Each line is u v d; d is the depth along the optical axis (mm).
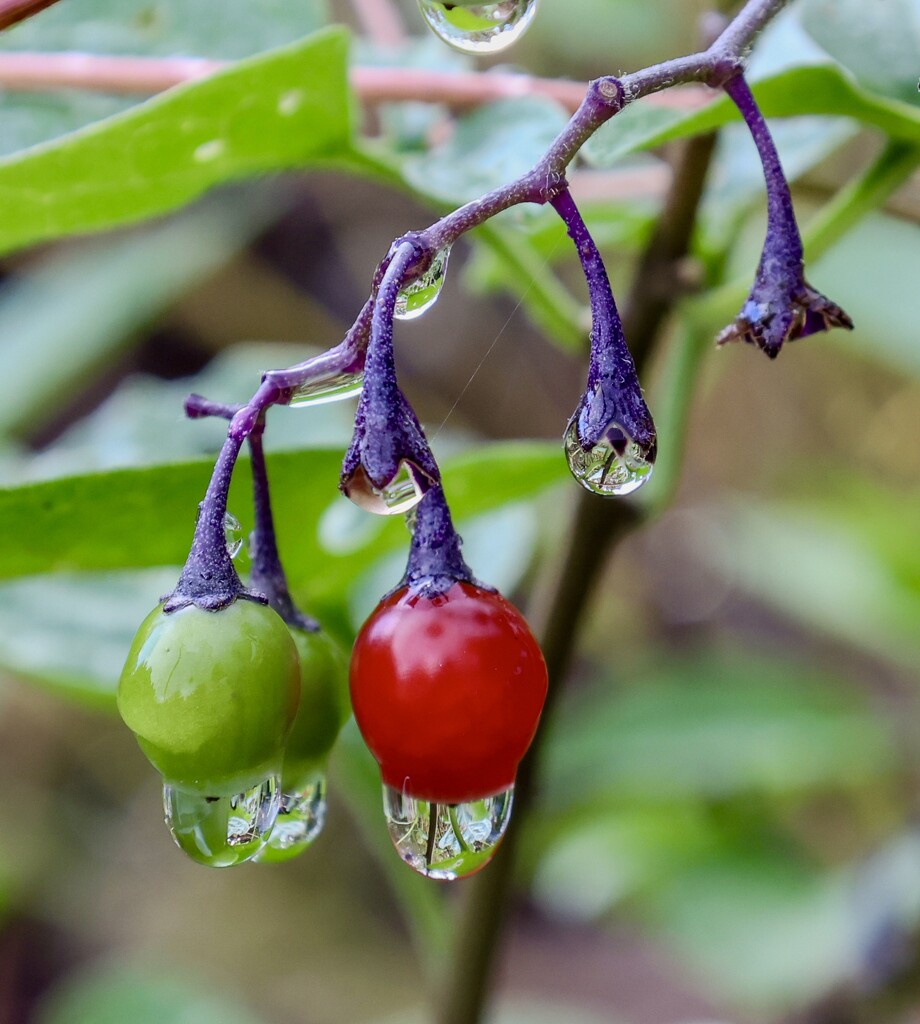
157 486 168
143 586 212
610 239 204
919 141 175
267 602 156
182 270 420
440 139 192
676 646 577
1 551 171
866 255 318
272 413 252
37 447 544
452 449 266
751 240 298
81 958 541
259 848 157
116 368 553
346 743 196
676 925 328
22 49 195
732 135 195
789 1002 306
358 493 150
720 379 549
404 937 576
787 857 341
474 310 597
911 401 513
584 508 189
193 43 196
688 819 351
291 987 543
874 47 178
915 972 283
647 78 151
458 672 153
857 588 354
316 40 166
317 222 559
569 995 521
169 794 156
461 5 162
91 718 581
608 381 150
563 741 335
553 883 354
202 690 153
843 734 332
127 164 172
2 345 404
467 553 235
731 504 563
